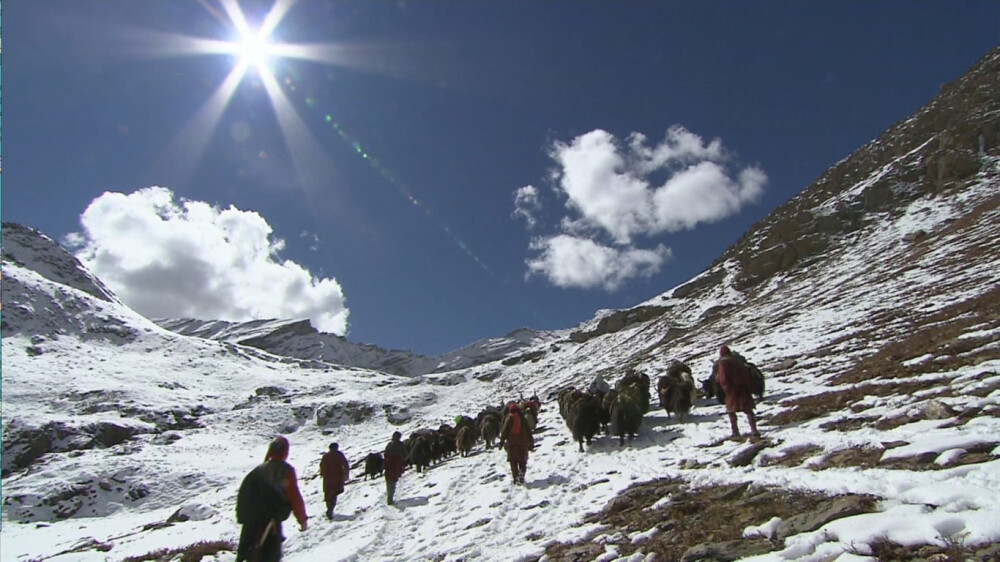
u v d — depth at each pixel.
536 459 13.88
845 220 56.00
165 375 100.69
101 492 42.75
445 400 74.56
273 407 73.75
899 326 15.69
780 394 12.43
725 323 40.72
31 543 24.48
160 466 47.31
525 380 70.25
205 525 17.16
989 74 63.53
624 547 5.98
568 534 7.13
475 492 12.47
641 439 12.62
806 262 51.75
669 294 82.00
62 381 82.94
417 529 10.41
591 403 13.73
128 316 135.25
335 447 14.59
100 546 16.20
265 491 6.28
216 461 51.38
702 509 6.42
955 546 3.69
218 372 109.75
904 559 3.82
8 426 56.72
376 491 17.77
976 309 13.77
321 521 13.83
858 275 33.72
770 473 6.94
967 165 49.84
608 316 85.44
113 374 93.56
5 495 41.31
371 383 100.44
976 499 4.30
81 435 57.72
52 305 122.38
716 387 14.37
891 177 57.41
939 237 32.84
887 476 5.47
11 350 98.19
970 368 9.20
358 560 9.16
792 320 26.41
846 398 9.87
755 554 4.71
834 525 4.60
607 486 9.24
